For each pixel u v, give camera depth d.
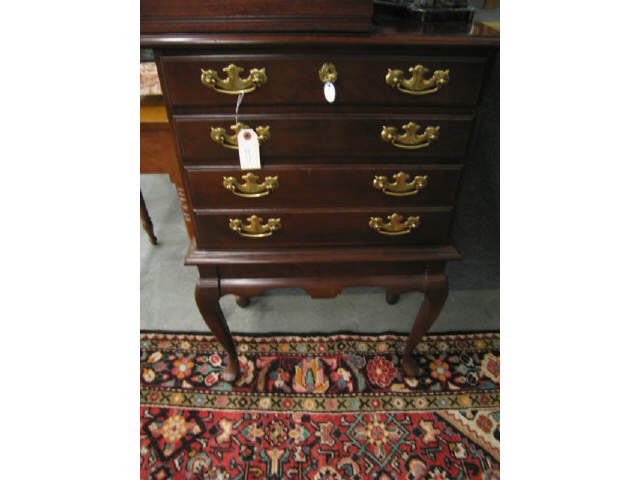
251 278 0.99
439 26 0.79
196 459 1.06
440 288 1.01
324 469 1.04
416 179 0.85
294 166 0.83
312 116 0.77
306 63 0.71
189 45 0.68
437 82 0.73
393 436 1.12
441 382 1.26
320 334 1.42
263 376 1.27
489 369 1.30
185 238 1.90
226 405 1.19
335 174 0.84
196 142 0.79
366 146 0.81
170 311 1.51
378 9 0.97
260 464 1.05
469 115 0.79
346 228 0.92
